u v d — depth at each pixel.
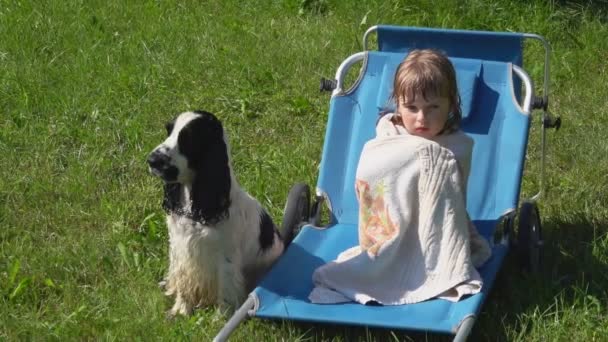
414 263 4.57
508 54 5.42
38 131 6.79
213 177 4.43
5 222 5.77
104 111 7.05
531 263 5.07
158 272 5.26
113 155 6.54
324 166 5.31
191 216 4.51
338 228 5.13
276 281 4.59
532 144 6.81
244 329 4.66
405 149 4.60
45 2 8.66
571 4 8.80
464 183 4.75
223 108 7.23
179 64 7.73
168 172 4.34
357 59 5.54
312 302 4.47
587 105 7.36
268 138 6.88
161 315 4.82
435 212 4.52
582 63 7.99
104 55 7.88
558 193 6.15
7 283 5.11
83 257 5.33
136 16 8.55
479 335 4.66
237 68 7.70
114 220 5.80
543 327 4.66
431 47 5.50
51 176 6.29
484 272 4.66
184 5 8.80
